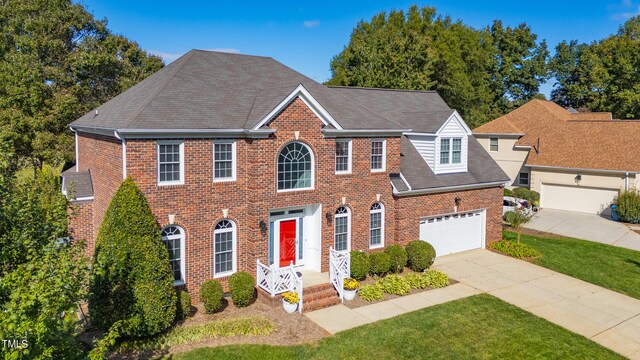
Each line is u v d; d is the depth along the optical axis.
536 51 70.31
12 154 9.65
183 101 17.77
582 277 21.48
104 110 20.89
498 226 26.41
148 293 13.95
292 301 16.59
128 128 15.15
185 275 17.02
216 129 16.80
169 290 14.57
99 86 36.69
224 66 21.62
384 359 13.63
